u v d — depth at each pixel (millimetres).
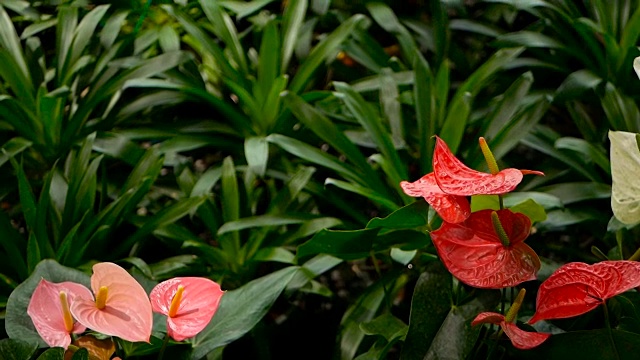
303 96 2592
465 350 1858
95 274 1745
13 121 2543
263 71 2613
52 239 2492
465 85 2547
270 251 2398
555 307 1789
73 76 2633
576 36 2783
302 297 2666
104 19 2850
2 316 2215
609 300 2053
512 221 1814
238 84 2621
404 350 1879
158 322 1933
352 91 2457
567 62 2854
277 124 2604
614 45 2590
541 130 2564
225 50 2906
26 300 1901
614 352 1814
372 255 2240
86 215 2307
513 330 1766
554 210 2436
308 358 2475
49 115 2547
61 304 1747
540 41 2648
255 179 2555
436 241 1798
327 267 2357
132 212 2533
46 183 2291
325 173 2668
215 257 2463
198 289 1779
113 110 2635
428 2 3256
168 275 2396
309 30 2867
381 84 2578
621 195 1775
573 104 2670
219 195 2699
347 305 2641
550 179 2555
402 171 2424
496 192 1748
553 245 2564
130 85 2521
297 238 2424
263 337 2391
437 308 1897
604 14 2623
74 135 2604
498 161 2482
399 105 2555
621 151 1772
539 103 2414
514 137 2400
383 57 2770
